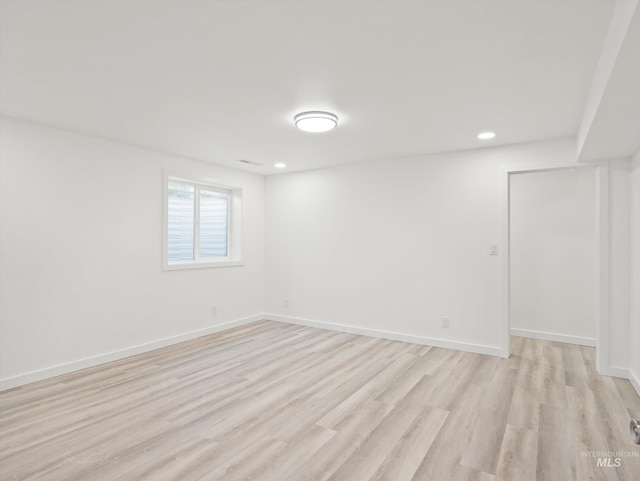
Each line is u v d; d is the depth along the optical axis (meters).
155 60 2.12
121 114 3.00
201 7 1.62
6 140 3.06
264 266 5.68
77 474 1.89
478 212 4.02
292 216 5.43
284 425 2.41
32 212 3.21
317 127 3.11
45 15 1.68
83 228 3.55
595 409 2.63
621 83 1.75
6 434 2.29
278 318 5.57
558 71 2.21
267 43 1.93
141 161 4.04
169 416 2.53
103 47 1.97
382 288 4.62
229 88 2.49
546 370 3.45
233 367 3.54
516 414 2.55
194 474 1.89
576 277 4.50
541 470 1.93
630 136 2.62
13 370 3.07
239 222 5.33
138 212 4.02
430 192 4.30
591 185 4.44
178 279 4.44
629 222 3.25
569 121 3.10
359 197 4.82
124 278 3.88
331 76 2.31
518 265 4.85
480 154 4.01
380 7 1.62
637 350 2.99
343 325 4.93
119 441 2.21
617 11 1.52
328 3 1.59
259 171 5.41
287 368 3.50
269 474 1.89
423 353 3.97
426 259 4.33
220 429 2.36
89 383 3.13
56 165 3.36
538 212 4.73
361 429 2.35
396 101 2.70
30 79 2.36
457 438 2.24
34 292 3.21
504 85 2.42
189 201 4.84
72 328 3.46
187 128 3.36
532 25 1.75
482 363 3.65
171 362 3.69
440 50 1.99
